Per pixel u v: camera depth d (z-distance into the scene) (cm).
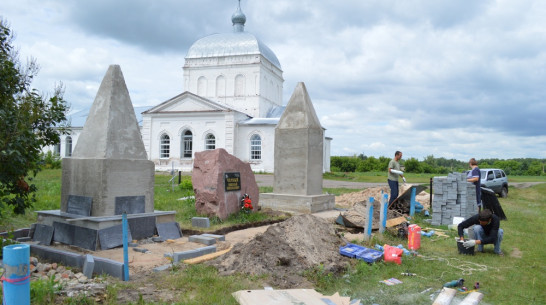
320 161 1450
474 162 1339
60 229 852
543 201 2102
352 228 1077
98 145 862
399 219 1052
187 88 4316
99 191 832
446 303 540
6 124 759
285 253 664
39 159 880
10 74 806
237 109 4175
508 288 623
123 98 908
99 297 497
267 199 1396
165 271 627
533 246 916
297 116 1405
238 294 507
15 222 1012
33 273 598
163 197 1684
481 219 813
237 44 4247
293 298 498
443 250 866
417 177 4059
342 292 574
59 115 877
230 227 1060
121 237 829
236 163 1212
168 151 4097
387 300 552
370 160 6006
